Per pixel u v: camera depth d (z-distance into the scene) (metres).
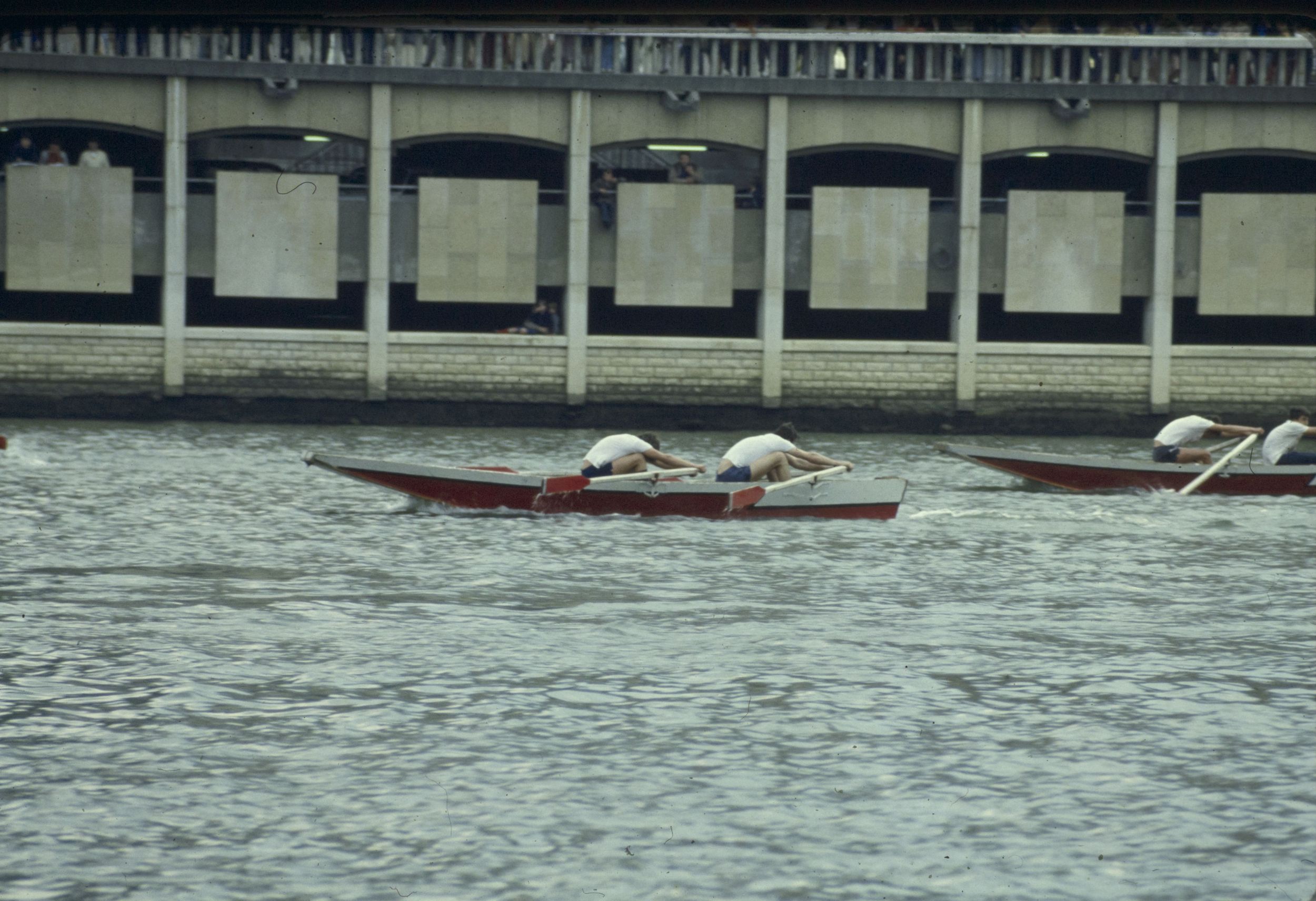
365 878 22.58
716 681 34.97
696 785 27.19
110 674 34.81
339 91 124.94
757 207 130.12
